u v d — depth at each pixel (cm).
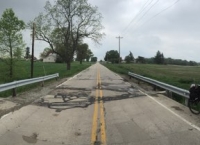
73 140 609
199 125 730
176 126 721
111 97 1265
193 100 900
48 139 613
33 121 765
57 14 4134
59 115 854
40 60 14500
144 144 582
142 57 14150
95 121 782
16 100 1090
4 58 2316
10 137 613
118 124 750
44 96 1259
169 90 1249
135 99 1202
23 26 2341
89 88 1656
